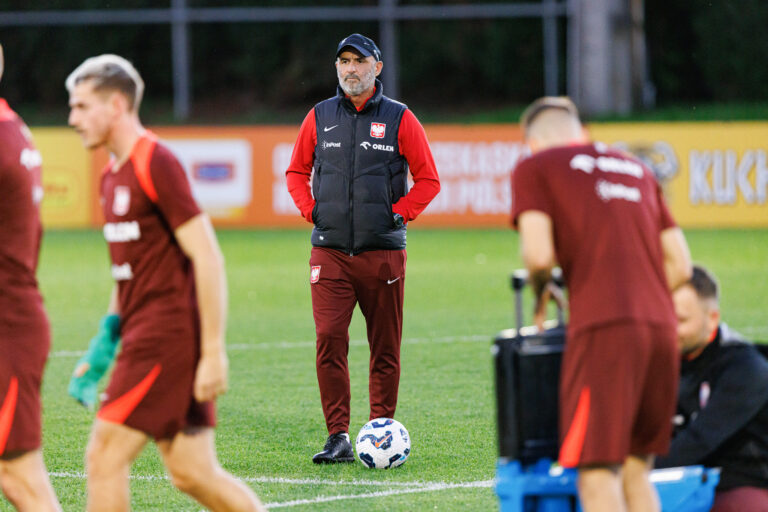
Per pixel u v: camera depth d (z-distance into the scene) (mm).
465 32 121188
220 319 14219
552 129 14812
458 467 21812
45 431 25500
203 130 75750
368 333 23094
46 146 76188
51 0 120500
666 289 14234
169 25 122750
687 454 15562
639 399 13852
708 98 117938
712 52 114000
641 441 14406
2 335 14969
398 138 22828
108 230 14516
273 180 75938
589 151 14328
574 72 95000
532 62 120562
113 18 98438
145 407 14164
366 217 22469
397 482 20672
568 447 13602
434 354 35312
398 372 22984
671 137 72938
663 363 13953
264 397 29188
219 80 125438
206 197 76000
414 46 122062
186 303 14344
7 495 15367
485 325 41125
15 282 15117
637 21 99062
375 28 123688
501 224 75500
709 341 15797
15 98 122312
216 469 14852
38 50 121125
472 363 33719
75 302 47938
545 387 14734
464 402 28203
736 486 15781
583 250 13781
